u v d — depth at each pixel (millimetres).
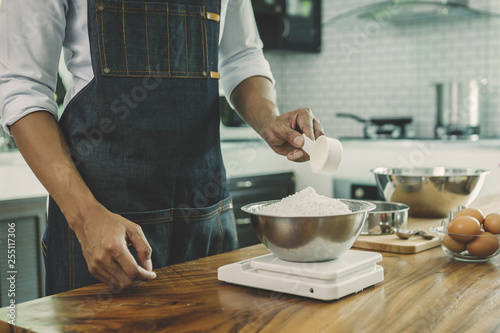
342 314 704
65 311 729
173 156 1121
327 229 795
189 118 1146
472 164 2830
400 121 3500
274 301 764
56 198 895
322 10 4031
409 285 843
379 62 3805
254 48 1342
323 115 4102
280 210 863
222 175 1237
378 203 1316
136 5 1082
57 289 1098
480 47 3393
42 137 925
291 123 1040
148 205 1096
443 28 3531
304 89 4180
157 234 1101
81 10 1054
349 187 3256
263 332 642
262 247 1132
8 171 2199
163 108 1110
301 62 4172
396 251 1112
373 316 695
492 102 3391
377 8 3363
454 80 3508
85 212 860
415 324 663
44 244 1132
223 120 3326
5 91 947
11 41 961
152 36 1098
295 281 784
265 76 1297
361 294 795
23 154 933
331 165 868
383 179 1515
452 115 3295
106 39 1061
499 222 1003
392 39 3736
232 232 1264
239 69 1288
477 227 996
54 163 906
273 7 3490
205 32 1170
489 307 727
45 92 995
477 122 3287
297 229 796
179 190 1139
